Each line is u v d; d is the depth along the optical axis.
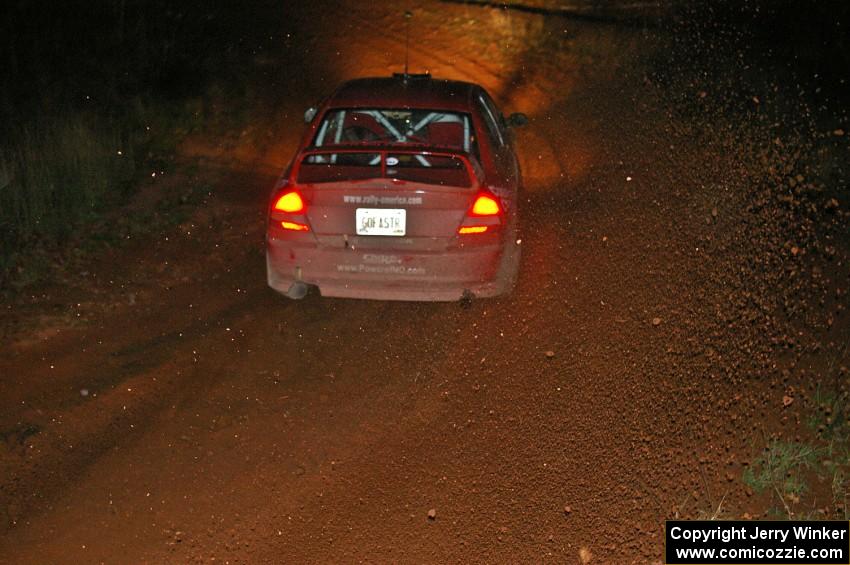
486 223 5.43
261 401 4.86
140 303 6.05
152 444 4.45
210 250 6.92
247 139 9.56
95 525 3.86
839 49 11.06
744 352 5.14
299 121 10.13
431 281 5.46
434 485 4.11
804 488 4.07
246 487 4.12
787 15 12.77
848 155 8.03
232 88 11.25
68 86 10.98
